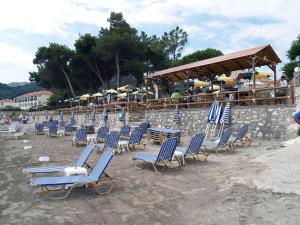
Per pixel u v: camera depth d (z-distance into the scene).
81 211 5.87
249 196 6.12
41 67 47.22
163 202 6.26
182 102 20.45
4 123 48.09
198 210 5.72
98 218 5.50
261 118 14.81
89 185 7.55
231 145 12.64
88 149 9.20
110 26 45.34
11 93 153.50
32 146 16.38
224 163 9.80
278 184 6.46
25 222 5.37
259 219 5.07
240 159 10.34
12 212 5.89
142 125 18.28
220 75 22.25
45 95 105.19
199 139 10.17
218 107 16.41
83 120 32.94
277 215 5.13
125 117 24.36
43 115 49.81
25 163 11.27
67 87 49.59
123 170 9.32
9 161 11.89
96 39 42.16
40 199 6.63
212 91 20.78
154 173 8.77
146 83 24.53
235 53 18.55
